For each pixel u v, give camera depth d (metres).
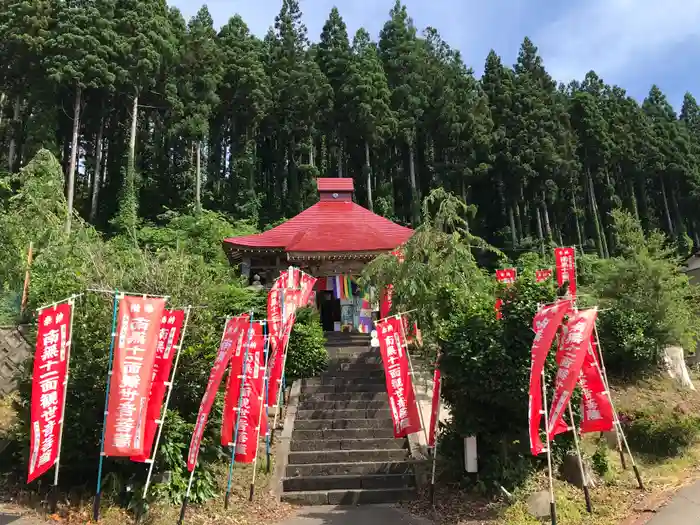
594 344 9.00
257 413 8.25
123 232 28.58
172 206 36.38
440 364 8.21
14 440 8.13
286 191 40.50
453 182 40.03
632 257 15.75
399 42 45.03
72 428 7.33
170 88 33.75
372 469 9.12
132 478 7.45
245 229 30.83
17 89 31.75
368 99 37.88
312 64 39.16
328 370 12.98
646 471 9.15
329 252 16.02
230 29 40.00
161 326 7.03
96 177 32.88
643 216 45.81
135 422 6.41
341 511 8.02
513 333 7.84
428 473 8.87
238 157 37.91
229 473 8.05
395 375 8.41
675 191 49.34
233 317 7.87
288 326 9.91
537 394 6.84
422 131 41.78
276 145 42.91
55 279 9.33
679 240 44.12
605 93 51.75
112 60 29.77
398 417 8.26
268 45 45.50
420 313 10.10
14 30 27.92
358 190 41.97
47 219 12.55
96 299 7.84
